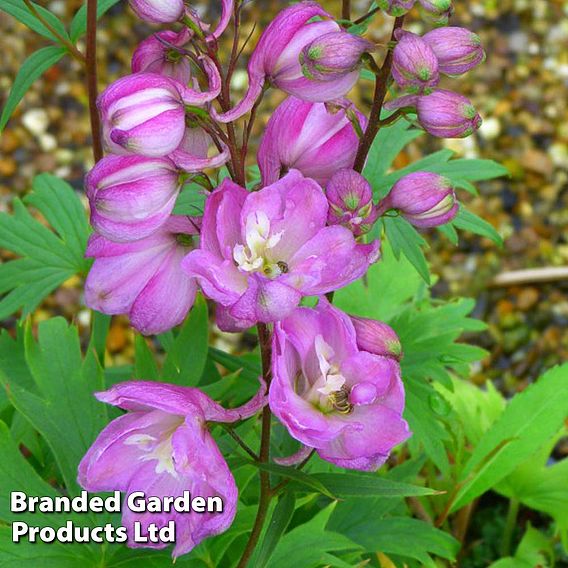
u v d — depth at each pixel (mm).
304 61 293
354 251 291
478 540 593
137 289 322
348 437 292
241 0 307
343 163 320
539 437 499
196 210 389
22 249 491
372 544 469
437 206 316
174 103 288
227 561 410
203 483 289
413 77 287
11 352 478
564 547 521
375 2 322
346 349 293
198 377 422
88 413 398
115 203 287
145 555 383
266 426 329
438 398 471
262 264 291
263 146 321
